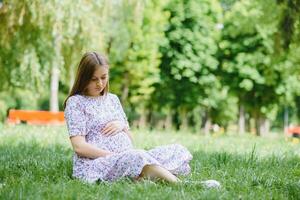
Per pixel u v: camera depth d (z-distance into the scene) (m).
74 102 6.11
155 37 30.55
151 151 5.98
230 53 31.95
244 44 31.41
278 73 31.16
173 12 31.80
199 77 32.06
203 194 4.78
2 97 40.22
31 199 4.46
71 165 6.79
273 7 23.08
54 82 27.33
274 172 7.02
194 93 32.34
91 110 6.15
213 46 32.00
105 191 4.91
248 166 7.47
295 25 19.25
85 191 4.94
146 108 35.78
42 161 7.22
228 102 36.31
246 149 12.18
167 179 5.45
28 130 16.39
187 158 6.06
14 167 6.68
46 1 16.94
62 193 4.70
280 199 4.90
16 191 4.76
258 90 31.98
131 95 32.03
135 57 30.52
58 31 17.03
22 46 19.08
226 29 32.06
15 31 17.97
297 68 30.39
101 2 18.14
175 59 31.66
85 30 17.66
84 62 6.13
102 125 6.16
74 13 17.19
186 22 31.88
